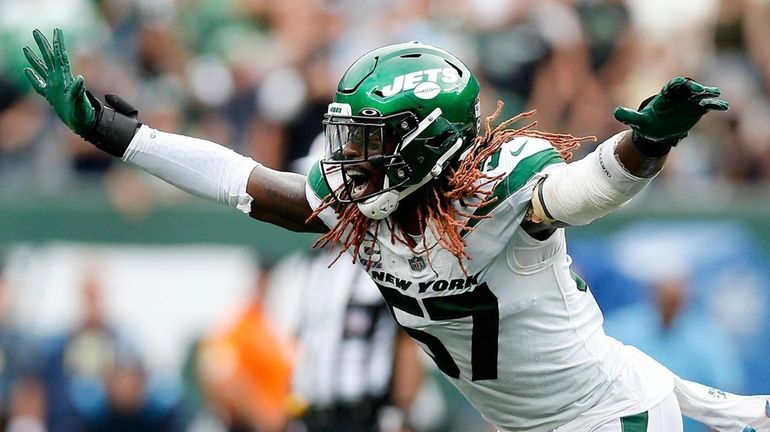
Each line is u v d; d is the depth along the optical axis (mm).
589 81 35875
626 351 15805
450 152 14109
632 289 29344
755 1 36688
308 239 30547
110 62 36750
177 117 36125
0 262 31891
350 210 14500
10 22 36969
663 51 36969
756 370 29109
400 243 14461
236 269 30984
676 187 33281
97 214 31750
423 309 14742
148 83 36562
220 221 31141
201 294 31172
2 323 31562
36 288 31719
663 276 29219
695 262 29469
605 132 35375
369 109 13953
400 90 13969
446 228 13984
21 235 31844
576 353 15039
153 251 31469
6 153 35344
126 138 15383
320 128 34312
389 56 14305
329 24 37094
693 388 16328
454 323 14781
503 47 35375
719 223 29688
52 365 31328
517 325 14797
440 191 14320
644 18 38094
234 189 15367
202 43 37719
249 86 35562
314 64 35344
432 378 29516
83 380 31172
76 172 34375
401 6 37594
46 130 35156
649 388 15477
